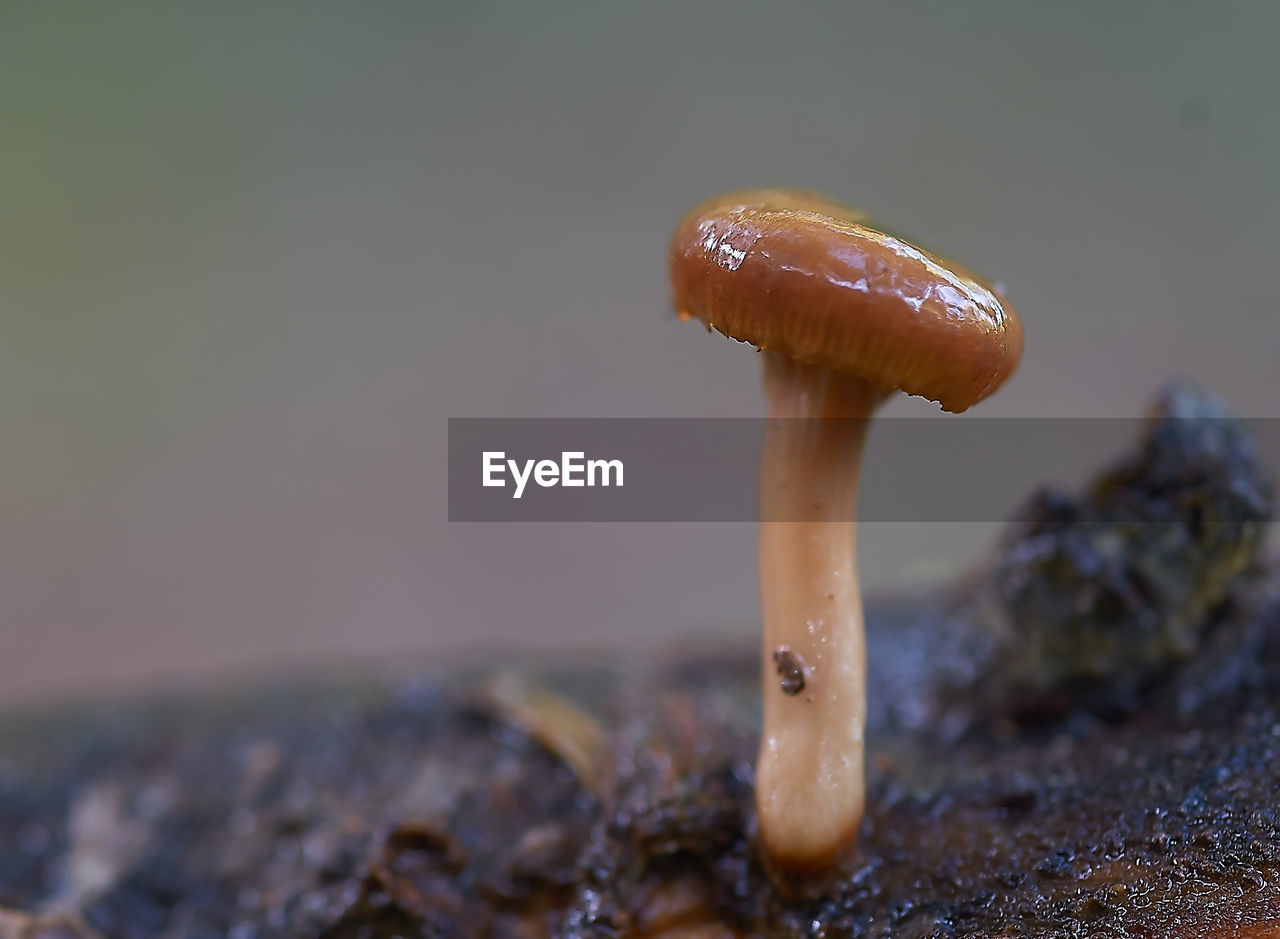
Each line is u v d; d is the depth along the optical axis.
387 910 0.14
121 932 0.15
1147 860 0.14
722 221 0.13
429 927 0.14
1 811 0.16
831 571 0.14
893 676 0.16
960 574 0.18
